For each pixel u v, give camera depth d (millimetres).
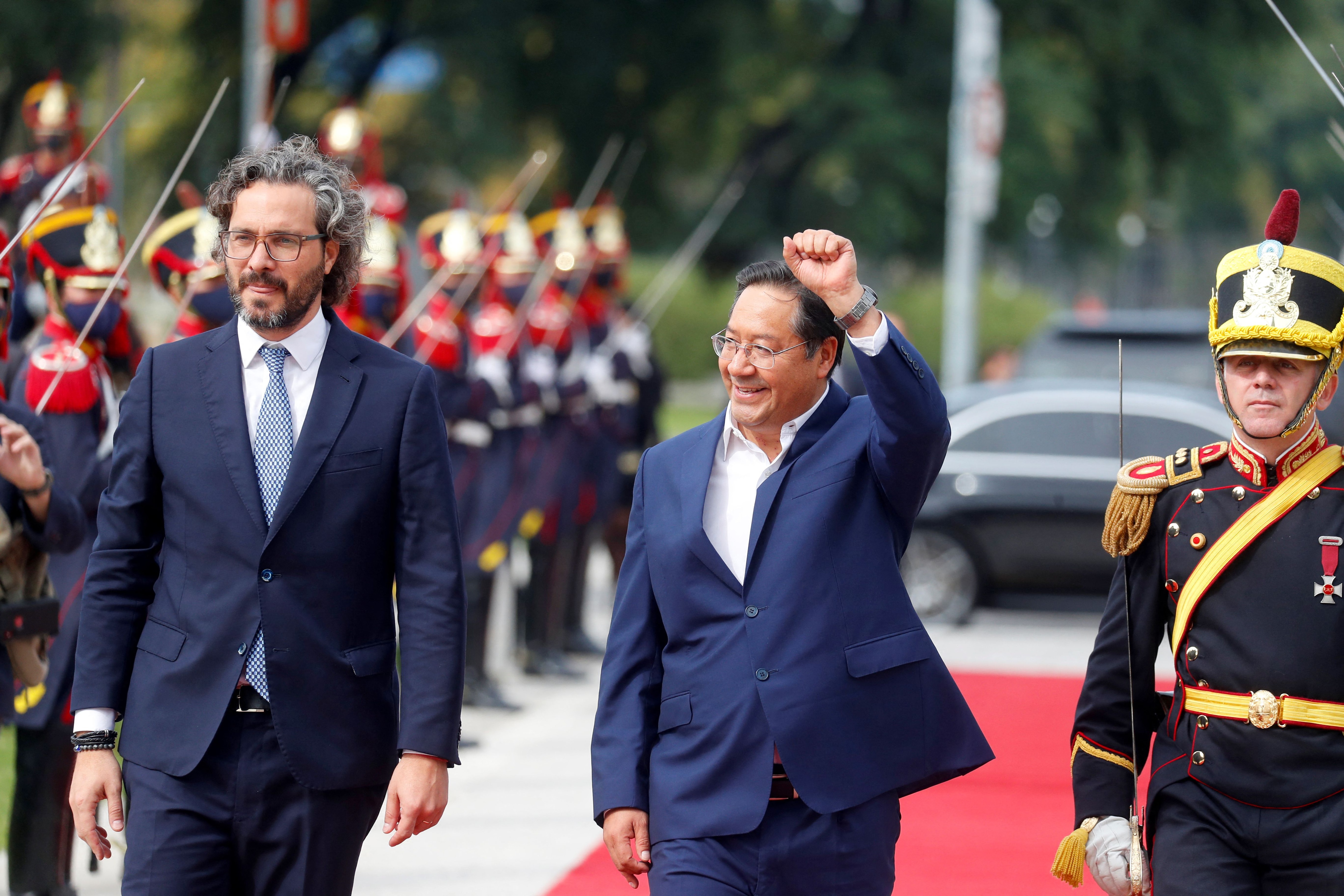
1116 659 11844
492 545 29453
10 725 16703
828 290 11539
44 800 17000
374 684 12055
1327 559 11047
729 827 11578
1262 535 11203
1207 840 11195
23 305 20328
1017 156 76312
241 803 11719
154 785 11680
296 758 11641
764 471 12242
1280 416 11062
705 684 11891
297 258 11977
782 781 11734
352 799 11961
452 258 28531
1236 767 11102
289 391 12203
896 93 79000
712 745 11789
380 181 28906
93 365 18297
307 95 75750
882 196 76062
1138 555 11758
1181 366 44562
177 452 12016
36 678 15133
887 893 11891
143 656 11961
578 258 33188
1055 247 92188
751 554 11953
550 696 31188
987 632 38812
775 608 11812
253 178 12133
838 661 11742
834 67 80812
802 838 11641
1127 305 145625
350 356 12305
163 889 11539
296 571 11805
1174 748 11469
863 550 11945
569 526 32812
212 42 71250
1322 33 83812
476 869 20031
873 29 81938
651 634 12445
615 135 79000
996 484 38219
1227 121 82688
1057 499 37875
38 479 14547
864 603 11867
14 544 14914
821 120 77938
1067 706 29797
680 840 11711
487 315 30375
